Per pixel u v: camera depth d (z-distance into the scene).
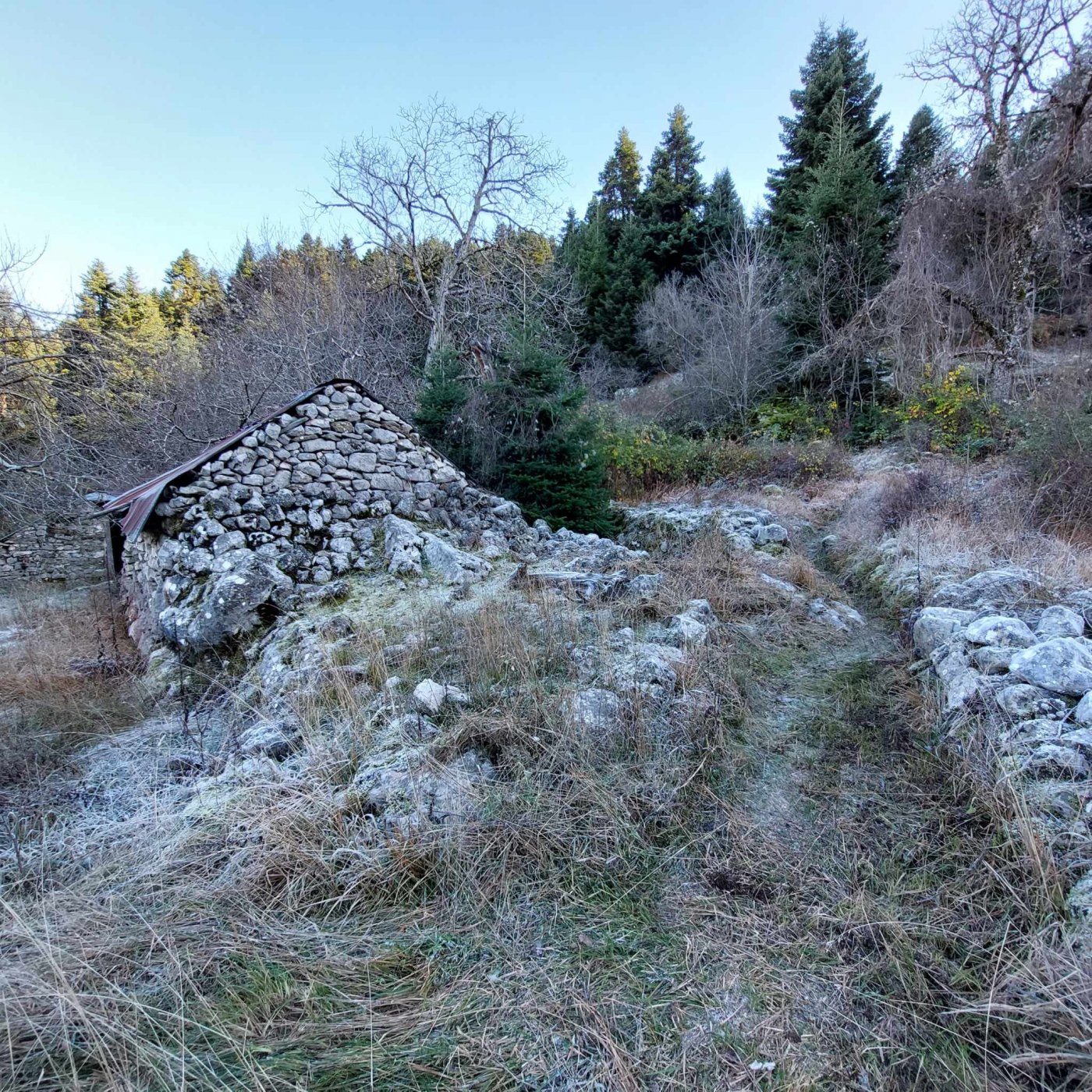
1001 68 13.34
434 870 2.78
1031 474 7.50
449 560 7.14
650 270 25.12
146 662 6.61
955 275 13.78
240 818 3.11
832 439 13.89
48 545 14.19
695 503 12.34
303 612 6.49
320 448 7.84
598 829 3.04
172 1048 2.00
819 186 16.47
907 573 6.61
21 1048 1.99
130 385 13.44
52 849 3.13
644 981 2.29
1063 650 3.70
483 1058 1.99
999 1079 1.89
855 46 21.52
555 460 10.91
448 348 13.54
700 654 4.81
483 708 4.01
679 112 28.11
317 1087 1.88
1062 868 2.50
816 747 3.92
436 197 18.62
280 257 21.45
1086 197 14.55
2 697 5.42
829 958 2.38
